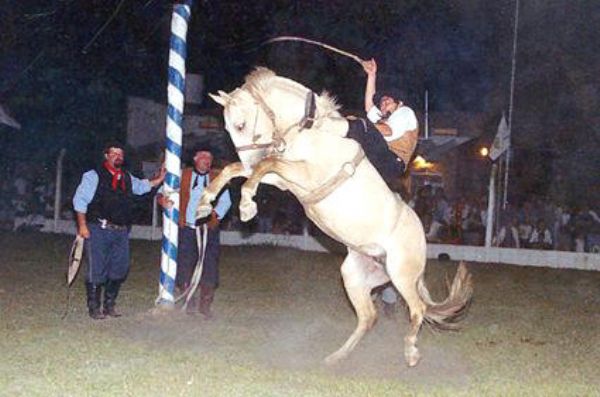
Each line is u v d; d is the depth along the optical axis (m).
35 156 25.00
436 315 9.04
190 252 11.33
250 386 8.10
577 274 19.08
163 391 7.78
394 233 8.59
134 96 25.66
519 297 15.28
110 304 11.29
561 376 9.11
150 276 15.55
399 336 10.96
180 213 11.25
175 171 11.26
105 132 26.16
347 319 12.15
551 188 23.14
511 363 9.62
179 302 11.70
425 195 21.50
